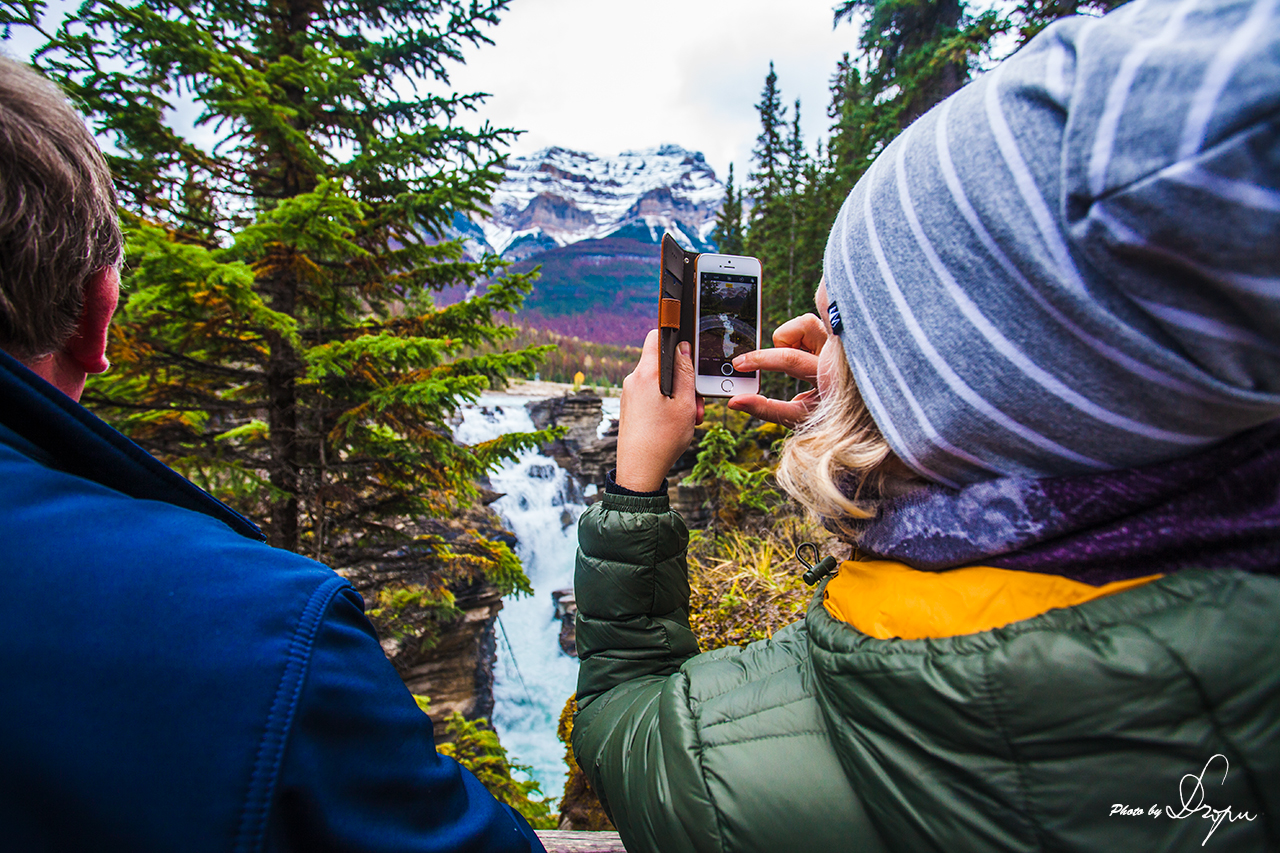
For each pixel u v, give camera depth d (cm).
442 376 498
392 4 593
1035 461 43
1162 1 34
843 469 58
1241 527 37
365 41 614
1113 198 30
